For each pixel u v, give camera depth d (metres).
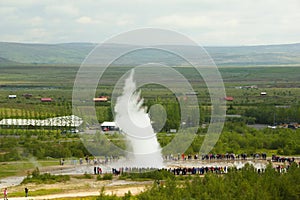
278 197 91.94
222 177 102.94
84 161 151.38
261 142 187.38
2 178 139.00
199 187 94.00
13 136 195.25
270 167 107.56
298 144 182.00
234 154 169.00
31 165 153.38
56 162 155.75
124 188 121.81
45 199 112.19
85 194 117.12
